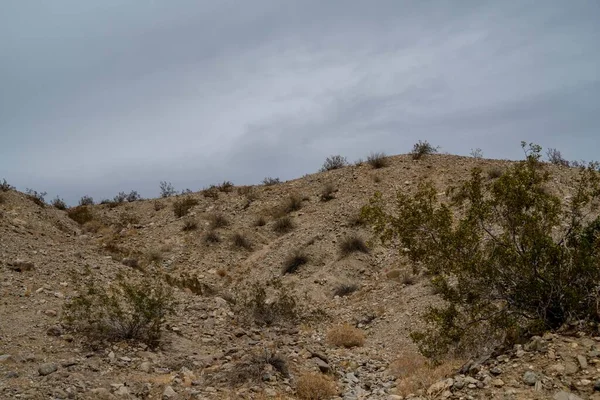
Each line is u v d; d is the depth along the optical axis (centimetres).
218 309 1127
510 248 646
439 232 707
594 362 536
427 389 637
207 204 2386
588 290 641
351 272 1555
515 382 546
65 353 736
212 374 726
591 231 662
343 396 712
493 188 702
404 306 1198
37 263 1178
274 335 1048
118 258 1608
